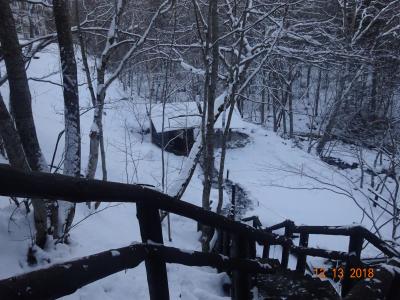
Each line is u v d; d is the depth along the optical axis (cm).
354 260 441
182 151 2009
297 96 3462
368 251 1145
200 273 582
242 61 1199
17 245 568
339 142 2553
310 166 2048
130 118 2288
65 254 604
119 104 2264
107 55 1005
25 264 545
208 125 1002
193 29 1462
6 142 514
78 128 677
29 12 2317
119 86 2405
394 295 129
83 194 149
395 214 1103
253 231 324
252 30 1567
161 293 203
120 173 1524
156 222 203
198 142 1140
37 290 107
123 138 1964
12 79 548
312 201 1700
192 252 233
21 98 557
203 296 470
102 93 997
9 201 692
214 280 558
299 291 424
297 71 2636
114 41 1016
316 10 1953
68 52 650
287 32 1283
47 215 618
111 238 797
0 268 512
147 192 194
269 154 2211
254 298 399
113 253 154
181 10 1560
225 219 284
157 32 1408
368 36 2378
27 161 582
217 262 265
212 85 998
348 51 1630
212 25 1000
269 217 1498
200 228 1162
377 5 2602
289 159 2130
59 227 639
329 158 2359
